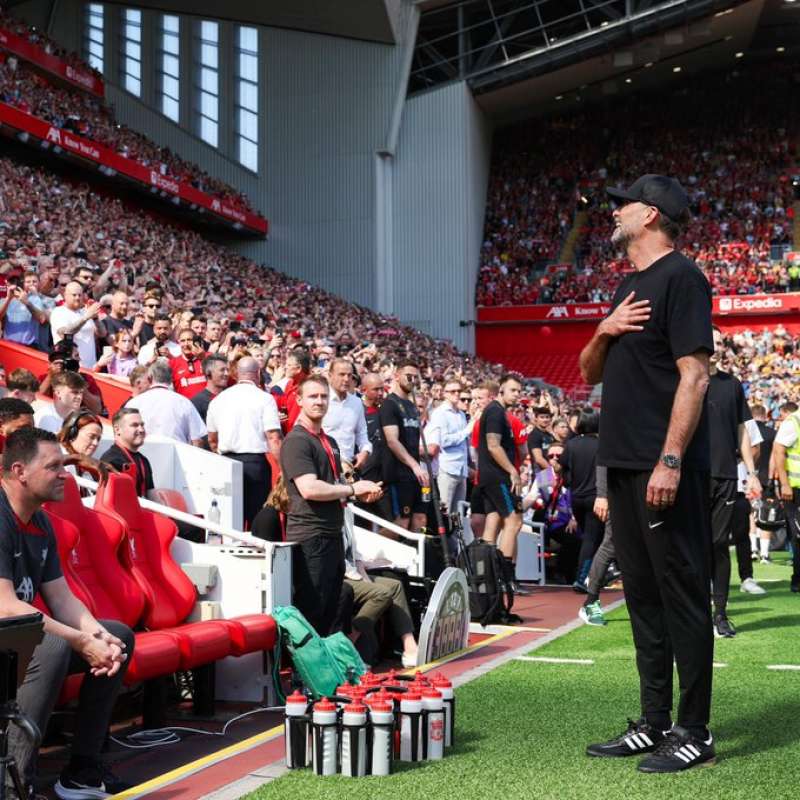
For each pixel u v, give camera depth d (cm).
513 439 837
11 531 347
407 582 654
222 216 3422
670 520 363
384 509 787
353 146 3609
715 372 679
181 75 3725
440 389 1366
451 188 3588
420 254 3606
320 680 479
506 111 4000
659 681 382
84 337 972
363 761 361
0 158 2603
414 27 3544
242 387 714
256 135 3697
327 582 543
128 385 865
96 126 3083
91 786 361
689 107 4200
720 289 3694
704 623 363
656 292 368
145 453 655
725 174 4072
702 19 3409
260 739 430
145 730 459
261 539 541
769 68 4184
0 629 269
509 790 336
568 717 441
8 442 351
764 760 366
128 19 3738
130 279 2227
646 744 378
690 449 365
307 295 3266
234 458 708
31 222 2311
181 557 528
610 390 379
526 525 1091
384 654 639
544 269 3875
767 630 696
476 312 3750
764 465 1270
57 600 366
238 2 3606
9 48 2972
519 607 868
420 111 3616
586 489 972
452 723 394
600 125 4200
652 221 379
